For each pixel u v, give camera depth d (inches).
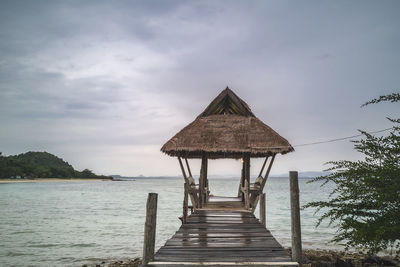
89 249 582.6
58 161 7691.9
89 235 711.7
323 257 481.4
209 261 228.7
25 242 629.9
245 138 484.1
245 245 270.4
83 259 512.7
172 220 948.6
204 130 506.3
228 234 309.0
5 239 655.8
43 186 3654.0
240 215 415.5
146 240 227.1
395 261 425.1
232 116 547.5
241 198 602.2
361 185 193.8
